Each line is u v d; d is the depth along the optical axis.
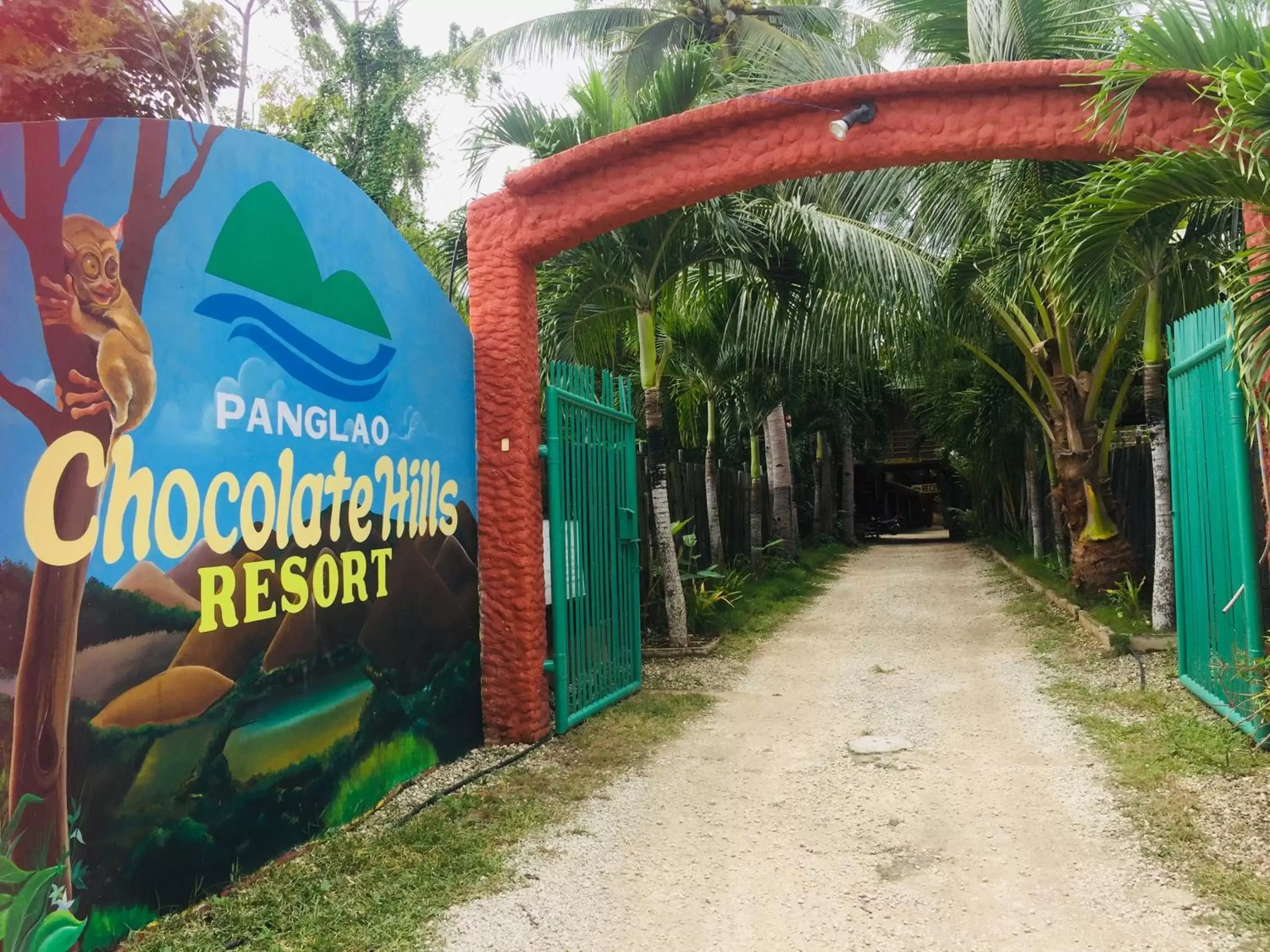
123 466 3.33
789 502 18.28
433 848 4.22
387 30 13.04
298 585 4.23
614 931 3.45
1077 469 10.32
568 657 6.38
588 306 9.18
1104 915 3.40
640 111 7.93
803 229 8.37
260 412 4.02
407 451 5.18
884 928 3.41
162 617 3.47
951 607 12.30
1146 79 4.70
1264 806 4.25
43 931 2.95
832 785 5.07
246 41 9.12
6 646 2.89
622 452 7.61
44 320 3.08
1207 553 5.95
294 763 4.17
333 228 4.59
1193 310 8.43
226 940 3.31
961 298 9.59
